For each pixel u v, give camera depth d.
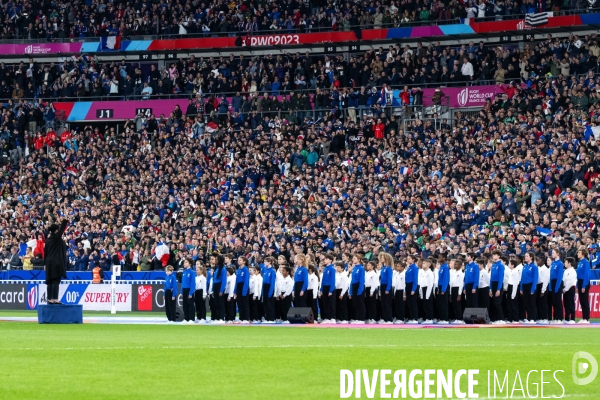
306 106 88.81
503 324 49.66
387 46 96.38
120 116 97.12
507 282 51.34
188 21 99.69
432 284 52.00
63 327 45.91
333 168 77.06
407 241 62.34
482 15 89.81
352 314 53.19
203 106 92.12
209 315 64.12
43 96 99.88
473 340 35.66
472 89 85.31
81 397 19.69
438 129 80.50
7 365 25.42
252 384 21.62
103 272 70.56
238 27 98.25
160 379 22.45
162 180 83.00
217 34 98.62
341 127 83.56
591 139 71.31
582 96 76.50
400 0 93.75
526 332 41.88
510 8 88.94
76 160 88.81
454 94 86.00
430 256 53.56
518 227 60.59
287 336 38.12
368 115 83.50
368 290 52.16
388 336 38.28
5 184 87.25
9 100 96.38
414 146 77.50
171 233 72.88
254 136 86.31
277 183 77.94
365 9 94.94
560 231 59.59
